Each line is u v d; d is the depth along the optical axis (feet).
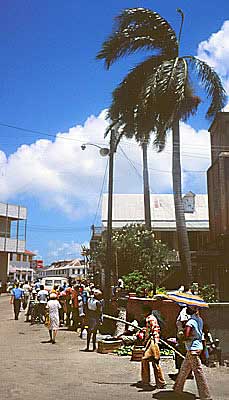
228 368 37.96
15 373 35.17
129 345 46.09
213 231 111.14
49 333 56.24
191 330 28.48
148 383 31.91
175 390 28.99
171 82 68.69
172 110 68.95
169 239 149.38
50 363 39.50
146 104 70.23
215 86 71.92
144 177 103.04
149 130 72.38
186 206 150.20
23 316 84.64
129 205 159.63
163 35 76.43
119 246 94.58
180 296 29.78
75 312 62.28
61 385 31.40
